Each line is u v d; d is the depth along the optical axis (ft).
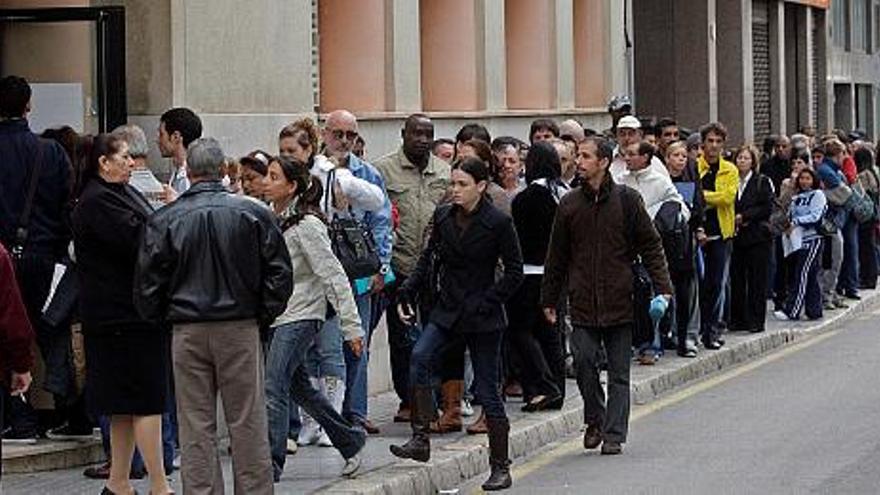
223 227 66.80
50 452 80.28
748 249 139.23
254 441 67.62
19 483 77.46
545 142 96.84
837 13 276.82
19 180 80.59
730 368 126.21
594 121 167.02
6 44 90.79
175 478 78.95
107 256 71.05
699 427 97.60
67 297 79.20
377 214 87.51
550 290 89.92
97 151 71.46
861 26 295.28
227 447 85.15
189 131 81.92
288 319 76.33
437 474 81.56
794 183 151.84
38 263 80.48
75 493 75.25
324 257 76.02
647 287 115.65
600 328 88.94
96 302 70.85
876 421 97.91
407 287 81.92
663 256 88.58
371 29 123.34
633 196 88.12
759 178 138.92
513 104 154.61
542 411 98.02
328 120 88.89
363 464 81.76
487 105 141.59
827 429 95.40
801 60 252.42
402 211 93.66
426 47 140.67
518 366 98.27
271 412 76.28
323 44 122.01
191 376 67.36
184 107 89.30
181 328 67.10
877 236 182.80
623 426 89.71
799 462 85.35
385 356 110.22
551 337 97.96
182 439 67.72
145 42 93.81
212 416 67.87
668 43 214.07
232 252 66.74
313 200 77.05
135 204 71.26
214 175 67.82
